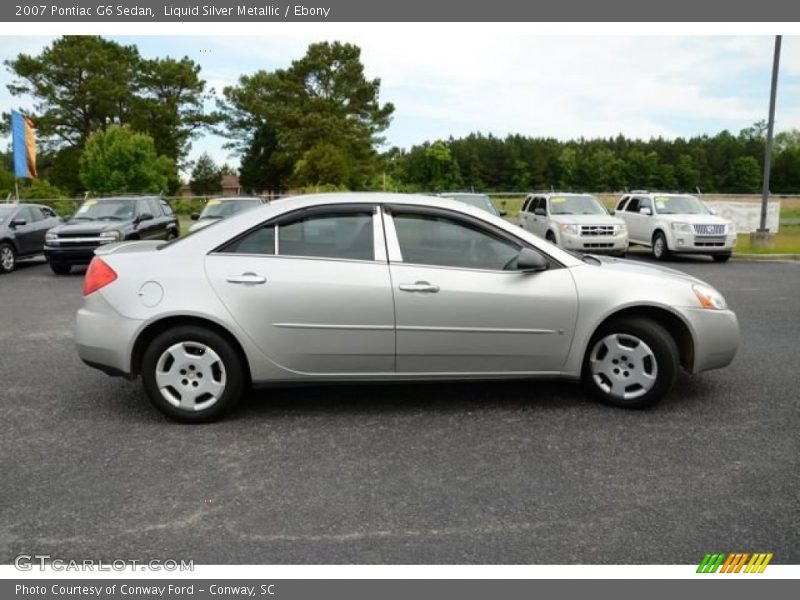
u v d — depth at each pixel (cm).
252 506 353
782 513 343
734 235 1683
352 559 305
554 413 496
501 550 311
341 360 481
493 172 9888
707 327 500
